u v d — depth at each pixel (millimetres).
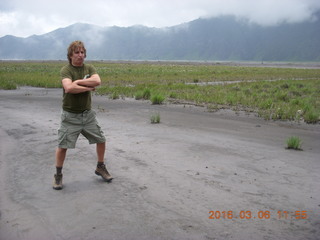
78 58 4031
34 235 3201
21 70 43875
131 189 4289
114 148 6293
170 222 3418
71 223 3412
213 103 13516
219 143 6824
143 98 15156
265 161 5625
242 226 3359
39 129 8055
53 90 19141
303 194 4219
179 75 35781
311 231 3295
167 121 9391
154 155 5832
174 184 4461
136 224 3373
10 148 6375
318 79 30719
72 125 4250
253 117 10469
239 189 4324
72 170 5074
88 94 4273
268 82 25484
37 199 4020
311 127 9031
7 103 12977
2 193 4227
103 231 3242
